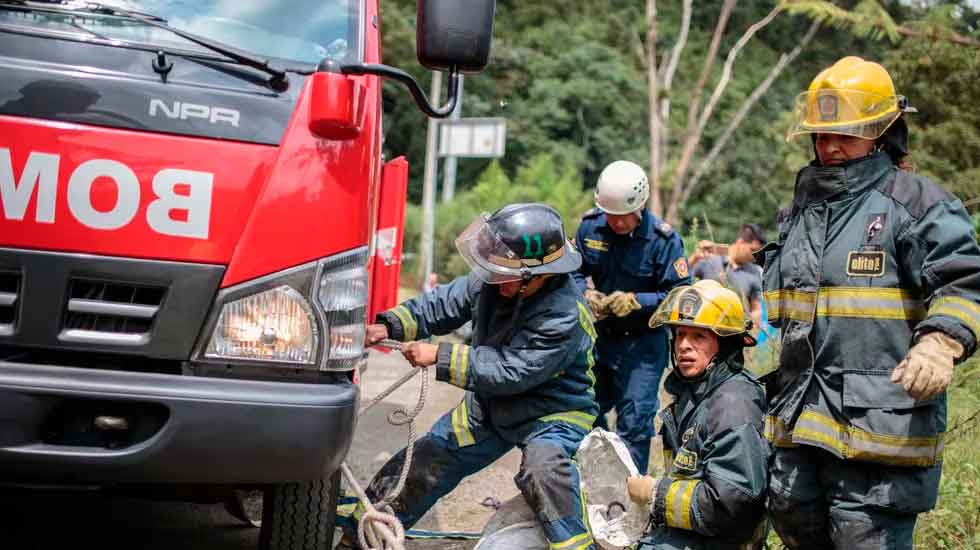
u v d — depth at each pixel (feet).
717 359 12.00
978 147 41.24
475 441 13.57
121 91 11.20
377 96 13.71
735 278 27.63
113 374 10.77
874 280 10.35
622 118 124.16
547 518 12.25
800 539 11.03
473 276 14.08
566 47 131.13
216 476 10.98
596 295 17.71
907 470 10.29
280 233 11.41
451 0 12.30
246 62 11.74
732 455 11.29
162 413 10.87
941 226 10.04
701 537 11.75
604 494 12.58
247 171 11.34
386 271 18.80
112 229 11.02
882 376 10.27
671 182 81.66
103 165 11.02
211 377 11.16
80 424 10.84
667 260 18.02
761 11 128.26
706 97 115.34
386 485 13.70
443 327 14.11
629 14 131.54
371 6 14.43
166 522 16.29
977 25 44.32
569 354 12.63
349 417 11.44
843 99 10.50
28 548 14.43
